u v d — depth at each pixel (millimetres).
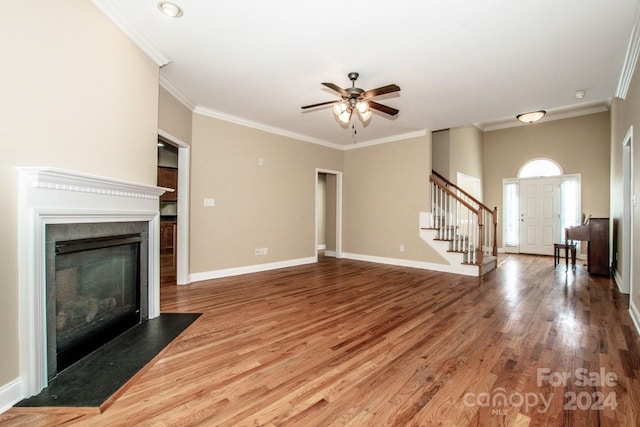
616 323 2852
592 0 2152
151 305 2893
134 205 2555
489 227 8055
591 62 3051
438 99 4066
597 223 5168
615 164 5016
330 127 5465
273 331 2627
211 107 4434
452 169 6730
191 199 4336
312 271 5320
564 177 7363
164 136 3576
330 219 7363
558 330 2672
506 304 3443
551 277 4934
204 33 2590
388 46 2785
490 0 2162
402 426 1464
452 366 2041
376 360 2123
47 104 1787
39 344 1695
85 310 2131
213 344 2367
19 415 1530
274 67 3203
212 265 4625
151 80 2850
